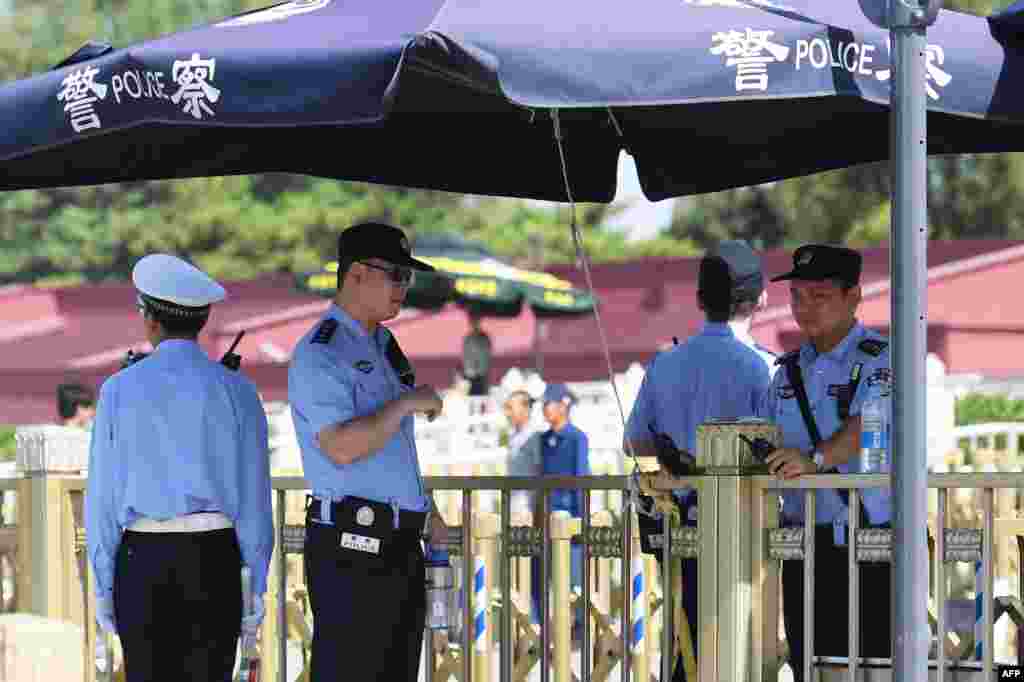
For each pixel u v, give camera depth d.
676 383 13.35
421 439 34.19
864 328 12.77
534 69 10.08
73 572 15.00
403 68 10.03
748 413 13.16
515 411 27.08
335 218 115.19
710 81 10.18
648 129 15.78
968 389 56.62
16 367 82.94
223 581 12.12
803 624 12.50
